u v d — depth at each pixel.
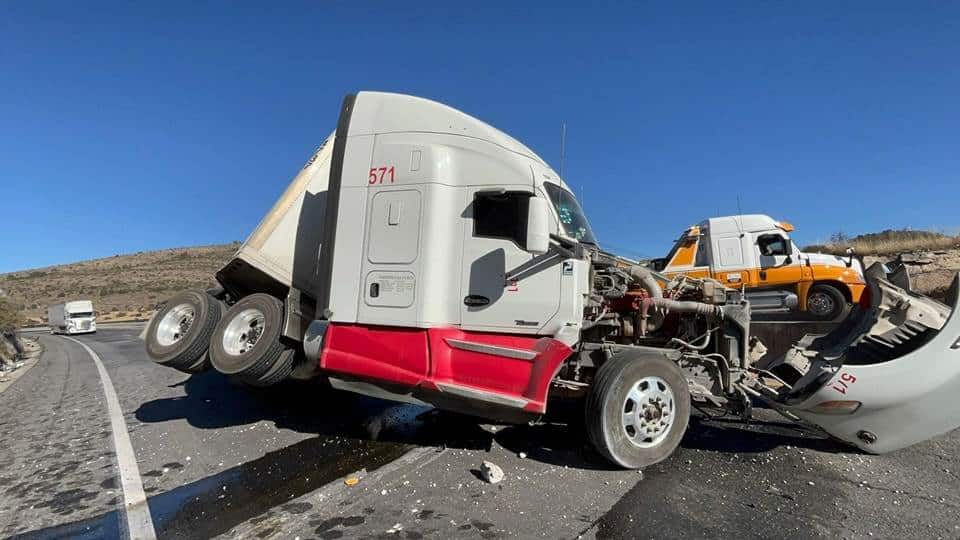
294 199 6.71
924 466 4.82
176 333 6.86
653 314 5.87
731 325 5.66
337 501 4.12
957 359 4.64
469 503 4.05
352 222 5.53
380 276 5.33
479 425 6.21
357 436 5.96
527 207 5.15
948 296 4.91
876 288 5.66
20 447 6.28
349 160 5.65
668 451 4.89
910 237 22.14
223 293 7.73
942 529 3.60
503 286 5.09
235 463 5.21
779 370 6.27
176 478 4.88
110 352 21.05
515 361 4.86
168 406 8.14
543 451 5.27
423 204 5.27
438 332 5.09
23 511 4.25
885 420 4.79
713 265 14.30
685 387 5.05
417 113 5.60
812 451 5.27
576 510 3.92
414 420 6.56
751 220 14.17
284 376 6.23
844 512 3.88
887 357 5.20
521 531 3.60
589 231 6.05
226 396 8.56
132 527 3.85
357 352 5.36
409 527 3.67
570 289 4.92
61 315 46.78
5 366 17.02
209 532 3.71
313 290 6.68
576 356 5.36
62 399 9.78
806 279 13.29
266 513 3.96
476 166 5.33
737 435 5.83
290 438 5.97
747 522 3.72
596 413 4.68
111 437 6.45
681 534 3.54
